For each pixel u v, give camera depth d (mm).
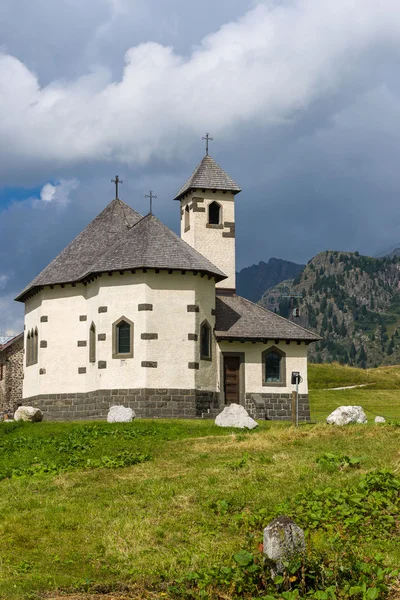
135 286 46156
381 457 24391
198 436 34219
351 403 62812
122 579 16078
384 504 19594
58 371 49969
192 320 46469
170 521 19781
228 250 55000
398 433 28672
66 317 50406
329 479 22297
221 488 22312
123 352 46125
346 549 16125
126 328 46250
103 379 46156
